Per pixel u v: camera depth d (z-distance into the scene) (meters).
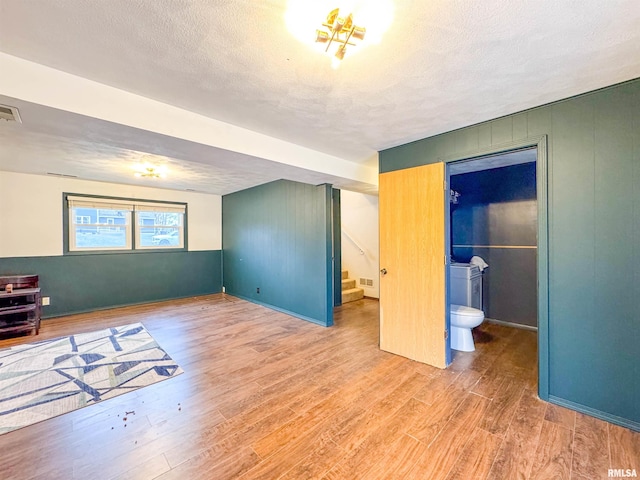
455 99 2.04
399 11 1.23
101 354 3.03
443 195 2.64
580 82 1.83
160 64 1.61
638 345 1.82
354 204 6.08
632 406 1.83
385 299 3.06
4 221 4.13
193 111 2.22
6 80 1.53
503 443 1.71
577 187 2.02
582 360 2.01
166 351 3.12
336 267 5.17
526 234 3.85
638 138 1.81
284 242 4.76
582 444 1.69
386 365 2.75
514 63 1.61
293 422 1.91
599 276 1.95
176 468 1.53
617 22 1.29
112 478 1.47
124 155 3.27
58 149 3.03
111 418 1.96
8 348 3.20
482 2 1.18
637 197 1.82
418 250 2.80
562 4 1.19
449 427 1.85
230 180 4.84
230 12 1.23
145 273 5.40
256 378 2.52
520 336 3.55
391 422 1.91
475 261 4.08
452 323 3.11
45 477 1.48
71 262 4.63
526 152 3.33
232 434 1.80
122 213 5.22
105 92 1.84
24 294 3.63
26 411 2.04
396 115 2.29
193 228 6.07
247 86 1.85
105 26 1.31
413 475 1.48
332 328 3.91
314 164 3.23
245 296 5.76
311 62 1.59
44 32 1.35
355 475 1.48
